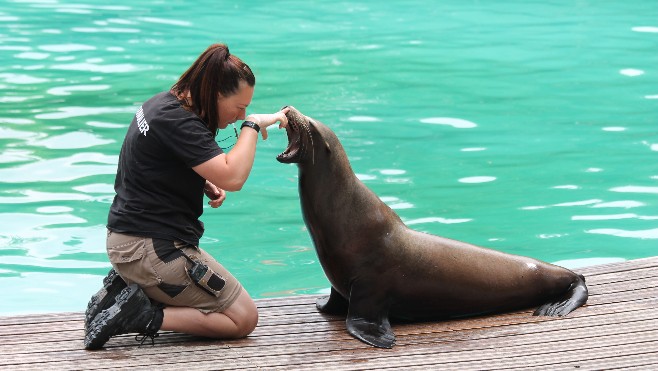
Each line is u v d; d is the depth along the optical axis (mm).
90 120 13891
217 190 7285
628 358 6785
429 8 21438
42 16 20047
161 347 6930
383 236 7266
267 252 10234
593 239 10516
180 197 6770
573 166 12531
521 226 10812
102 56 17219
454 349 6965
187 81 6680
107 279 7027
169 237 6734
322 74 16359
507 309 7699
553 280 7754
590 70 16781
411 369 6645
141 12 20641
